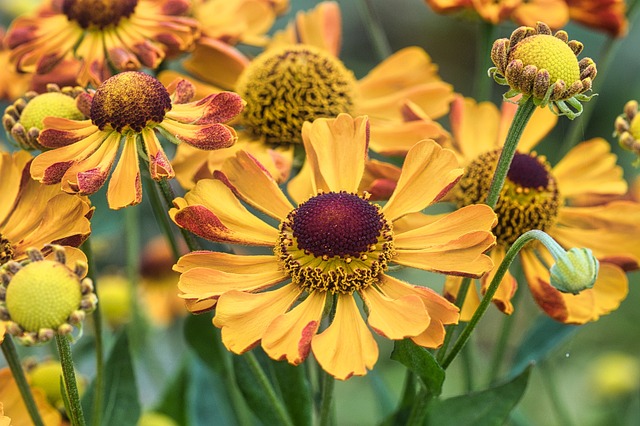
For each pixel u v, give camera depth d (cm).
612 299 32
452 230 29
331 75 35
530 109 28
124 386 33
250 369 33
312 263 29
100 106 29
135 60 33
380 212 29
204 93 35
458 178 29
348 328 28
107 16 34
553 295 31
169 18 34
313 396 34
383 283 29
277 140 35
